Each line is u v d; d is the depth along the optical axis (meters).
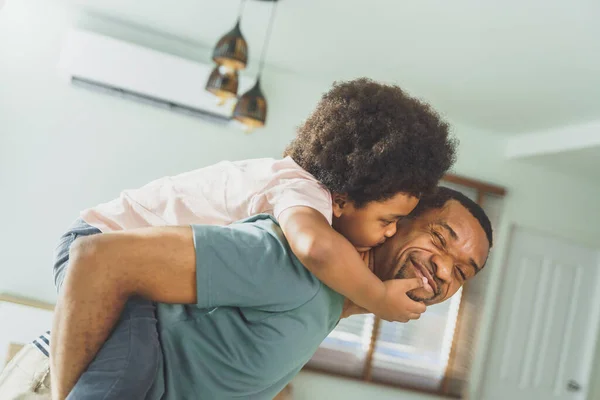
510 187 5.49
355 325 5.14
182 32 4.67
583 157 4.88
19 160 4.74
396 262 1.13
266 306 0.93
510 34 3.23
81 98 4.80
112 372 0.85
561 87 3.83
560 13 2.86
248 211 1.10
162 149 4.91
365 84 1.11
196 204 1.15
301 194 1.04
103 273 0.86
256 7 3.64
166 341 0.92
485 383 5.33
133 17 4.61
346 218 1.10
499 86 4.11
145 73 4.67
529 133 5.14
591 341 5.61
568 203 5.61
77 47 4.60
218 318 0.92
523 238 5.52
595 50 3.16
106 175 4.84
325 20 3.63
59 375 0.89
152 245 0.87
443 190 1.18
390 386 5.10
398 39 3.68
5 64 4.73
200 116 4.88
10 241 4.73
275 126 5.10
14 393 1.36
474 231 1.13
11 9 4.73
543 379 5.50
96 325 0.87
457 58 3.77
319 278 0.96
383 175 1.02
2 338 4.25
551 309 5.55
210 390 0.93
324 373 5.00
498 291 5.41
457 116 5.20
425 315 5.26
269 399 1.05
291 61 4.74
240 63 3.04
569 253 5.63
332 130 1.07
